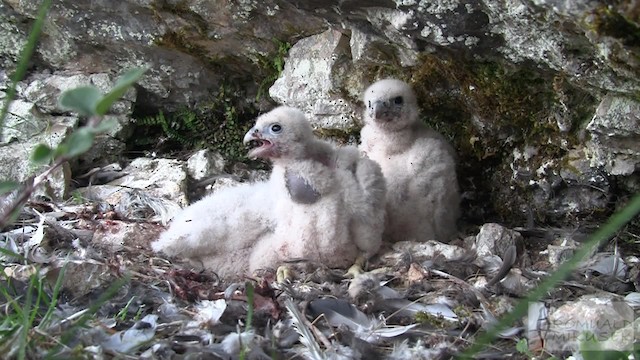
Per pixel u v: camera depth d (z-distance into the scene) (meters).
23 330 0.64
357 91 1.08
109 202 1.07
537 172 1.03
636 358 0.66
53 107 1.13
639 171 0.96
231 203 0.93
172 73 1.15
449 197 1.01
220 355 0.69
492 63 0.92
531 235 1.02
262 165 1.20
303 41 1.08
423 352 0.70
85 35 1.11
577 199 1.02
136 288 0.80
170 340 0.71
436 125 1.10
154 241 0.94
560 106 0.96
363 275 0.83
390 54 0.99
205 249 0.92
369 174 0.90
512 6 0.77
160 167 1.13
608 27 0.69
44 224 0.95
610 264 0.88
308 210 0.88
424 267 0.85
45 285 0.78
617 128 0.88
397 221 1.00
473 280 0.85
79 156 1.15
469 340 0.73
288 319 0.76
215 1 1.02
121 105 1.16
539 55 0.84
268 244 0.91
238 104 1.20
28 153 1.09
